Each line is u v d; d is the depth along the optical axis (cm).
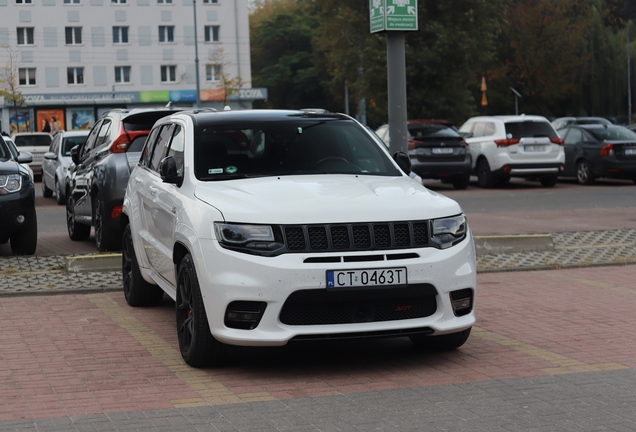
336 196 603
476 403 519
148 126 1138
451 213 610
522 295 895
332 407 515
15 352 667
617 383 562
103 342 701
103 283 970
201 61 7169
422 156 2397
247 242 569
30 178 1207
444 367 611
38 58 6812
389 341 698
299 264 562
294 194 604
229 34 7219
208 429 475
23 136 3369
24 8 6756
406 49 3869
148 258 771
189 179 662
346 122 746
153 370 611
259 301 563
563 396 532
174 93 7088
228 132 705
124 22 6962
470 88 6222
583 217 1678
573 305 838
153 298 845
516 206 1941
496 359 632
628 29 6256
